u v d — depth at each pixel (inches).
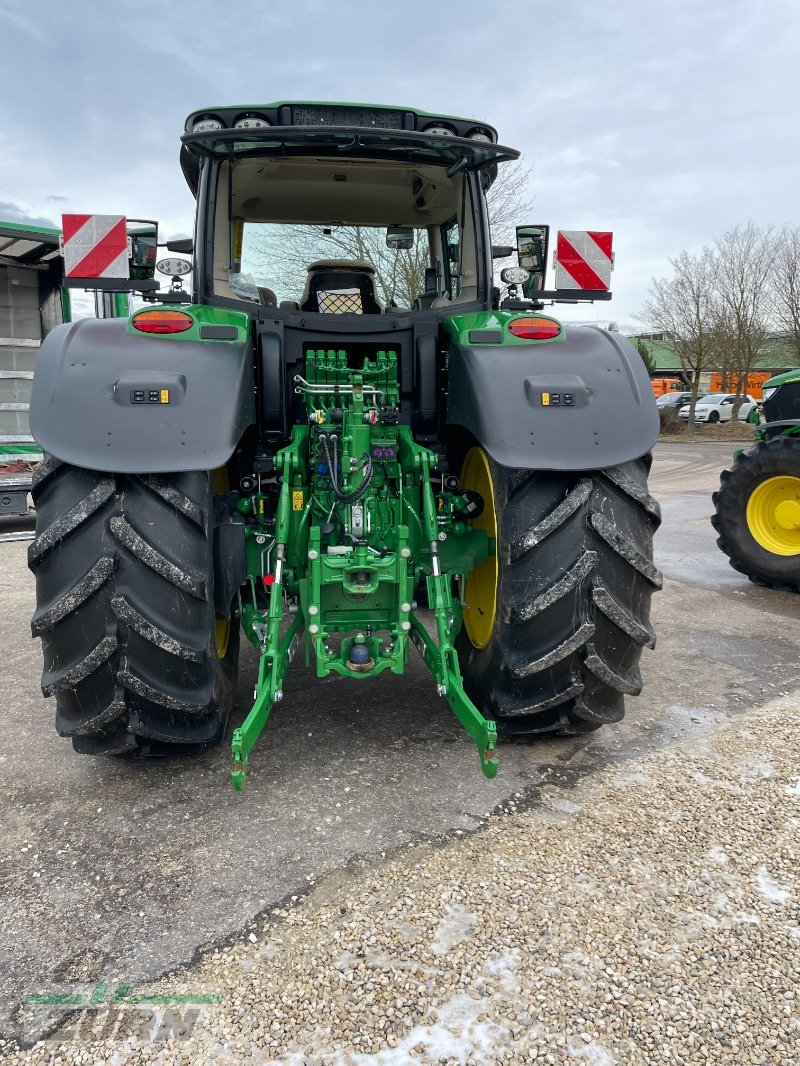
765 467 208.4
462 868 85.1
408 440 109.3
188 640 91.4
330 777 105.7
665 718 125.1
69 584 89.2
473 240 126.5
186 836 92.2
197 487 93.0
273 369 111.4
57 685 90.7
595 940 74.2
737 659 155.3
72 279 119.0
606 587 95.5
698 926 76.2
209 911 79.0
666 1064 61.4
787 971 70.5
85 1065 61.7
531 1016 65.6
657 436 98.4
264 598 115.9
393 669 100.2
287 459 101.7
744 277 1042.1
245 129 102.2
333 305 126.5
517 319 106.3
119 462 87.3
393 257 140.3
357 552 98.9
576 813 96.3
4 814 98.0
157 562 88.7
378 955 72.5
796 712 127.6
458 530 111.3
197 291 120.3
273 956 72.7
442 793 101.3
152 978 70.4
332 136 103.4
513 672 96.8
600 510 96.1
